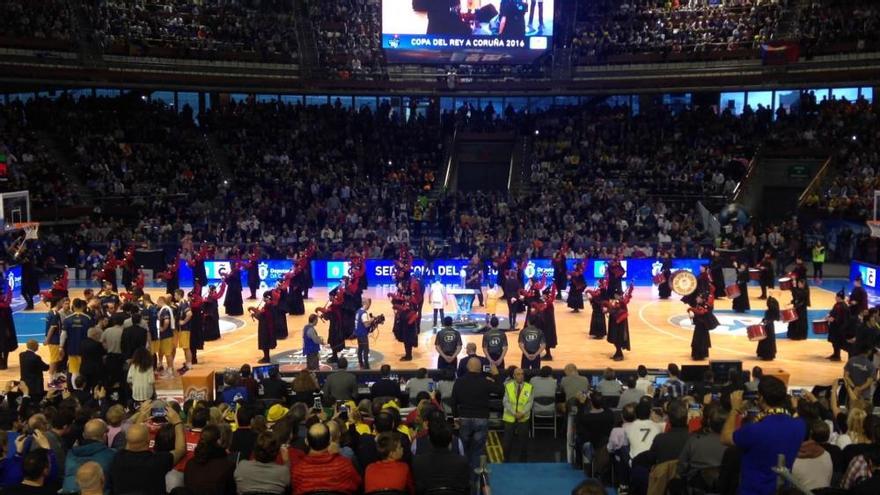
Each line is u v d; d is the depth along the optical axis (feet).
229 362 81.56
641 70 163.94
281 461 33.09
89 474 27.55
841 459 34.01
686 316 105.09
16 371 78.18
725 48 161.48
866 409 43.27
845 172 151.12
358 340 78.59
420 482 32.40
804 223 148.15
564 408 56.85
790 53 152.25
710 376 57.16
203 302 85.51
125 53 154.61
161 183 154.92
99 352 64.64
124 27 157.89
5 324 79.05
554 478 49.75
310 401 51.11
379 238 138.00
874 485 26.86
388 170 163.73
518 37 154.10
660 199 149.48
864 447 33.55
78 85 152.46
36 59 145.07
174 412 34.65
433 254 128.06
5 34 143.43
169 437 33.19
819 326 82.89
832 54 152.56
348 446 37.58
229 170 161.99
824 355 84.99
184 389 60.64
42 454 29.01
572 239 134.51
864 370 57.98
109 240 134.00
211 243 135.95
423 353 85.05
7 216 115.03
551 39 154.40
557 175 161.17
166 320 75.61
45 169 146.72
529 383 54.03
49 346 73.15
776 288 125.39
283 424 35.86
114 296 79.30
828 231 145.59
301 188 154.71
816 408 36.35
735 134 162.71
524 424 54.39
